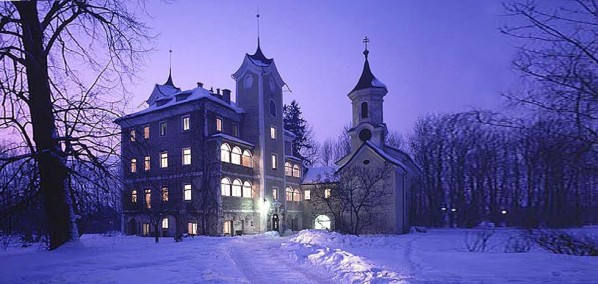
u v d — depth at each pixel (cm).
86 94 1758
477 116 1210
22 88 1684
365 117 4600
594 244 1544
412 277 980
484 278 952
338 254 1432
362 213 3903
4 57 1606
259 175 4725
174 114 4456
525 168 1457
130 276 1154
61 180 1838
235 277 1132
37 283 1089
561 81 994
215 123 4447
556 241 1602
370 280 978
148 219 4316
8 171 1689
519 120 1094
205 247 2239
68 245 1809
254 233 4575
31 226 2055
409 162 4947
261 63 5081
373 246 2306
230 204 4259
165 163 4447
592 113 988
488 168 4453
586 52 962
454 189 5894
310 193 5600
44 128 1766
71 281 1098
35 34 1766
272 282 1059
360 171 3897
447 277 970
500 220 4900
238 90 5034
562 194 1466
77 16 1831
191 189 4075
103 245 2412
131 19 1875
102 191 1914
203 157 4056
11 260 1482
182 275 1160
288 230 4906
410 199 5078
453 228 5322
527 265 1138
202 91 4569
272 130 5075
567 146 1037
